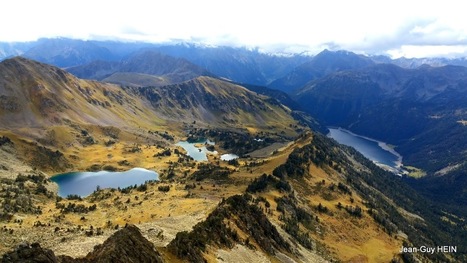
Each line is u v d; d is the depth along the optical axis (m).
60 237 85.19
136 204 162.75
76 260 56.03
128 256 60.22
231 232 105.12
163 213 136.12
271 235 129.38
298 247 143.12
